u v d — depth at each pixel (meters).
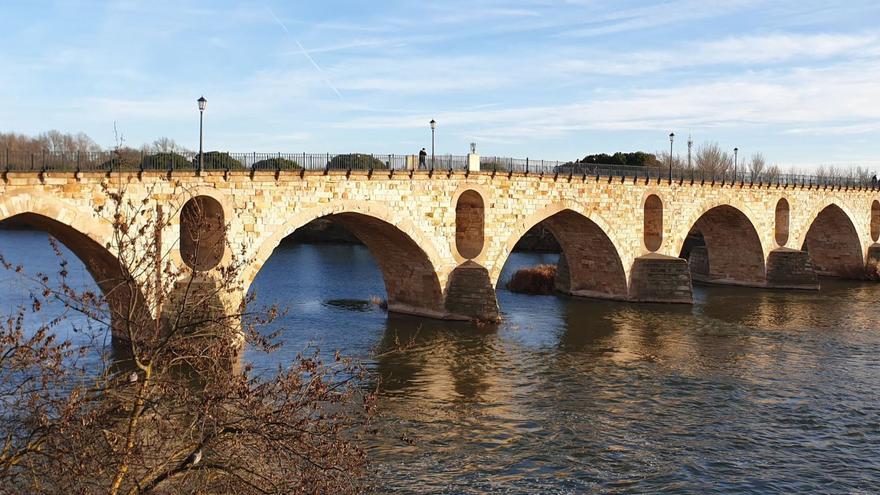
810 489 25.06
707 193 68.25
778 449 28.50
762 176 77.00
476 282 50.66
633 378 37.75
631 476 25.86
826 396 34.94
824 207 82.00
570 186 57.44
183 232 40.44
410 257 51.25
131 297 14.93
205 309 16.47
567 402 33.69
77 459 12.94
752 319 54.25
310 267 85.94
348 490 15.29
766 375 38.50
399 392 34.66
